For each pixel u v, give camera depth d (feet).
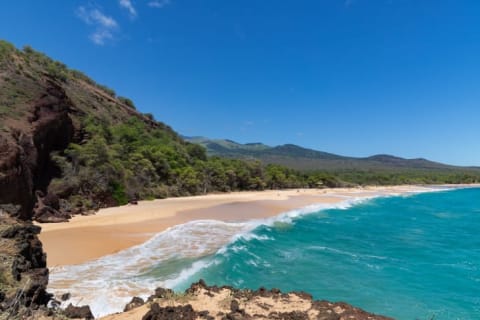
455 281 44.78
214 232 71.56
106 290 34.88
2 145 67.97
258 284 40.75
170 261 47.75
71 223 76.07
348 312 21.45
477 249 65.41
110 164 127.13
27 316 19.47
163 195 168.96
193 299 22.49
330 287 41.09
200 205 128.47
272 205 141.90
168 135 285.43
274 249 59.57
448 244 70.64
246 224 85.46
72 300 31.42
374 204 178.09
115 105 267.39
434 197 245.86
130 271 42.52
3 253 26.30
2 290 21.45
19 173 69.46
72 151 112.78
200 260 48.37
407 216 122.21
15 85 108.88
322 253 58.39
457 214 131.44
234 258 50.16
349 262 53.11
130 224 77.71
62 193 95.91
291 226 88.17
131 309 21.95
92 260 47.44
